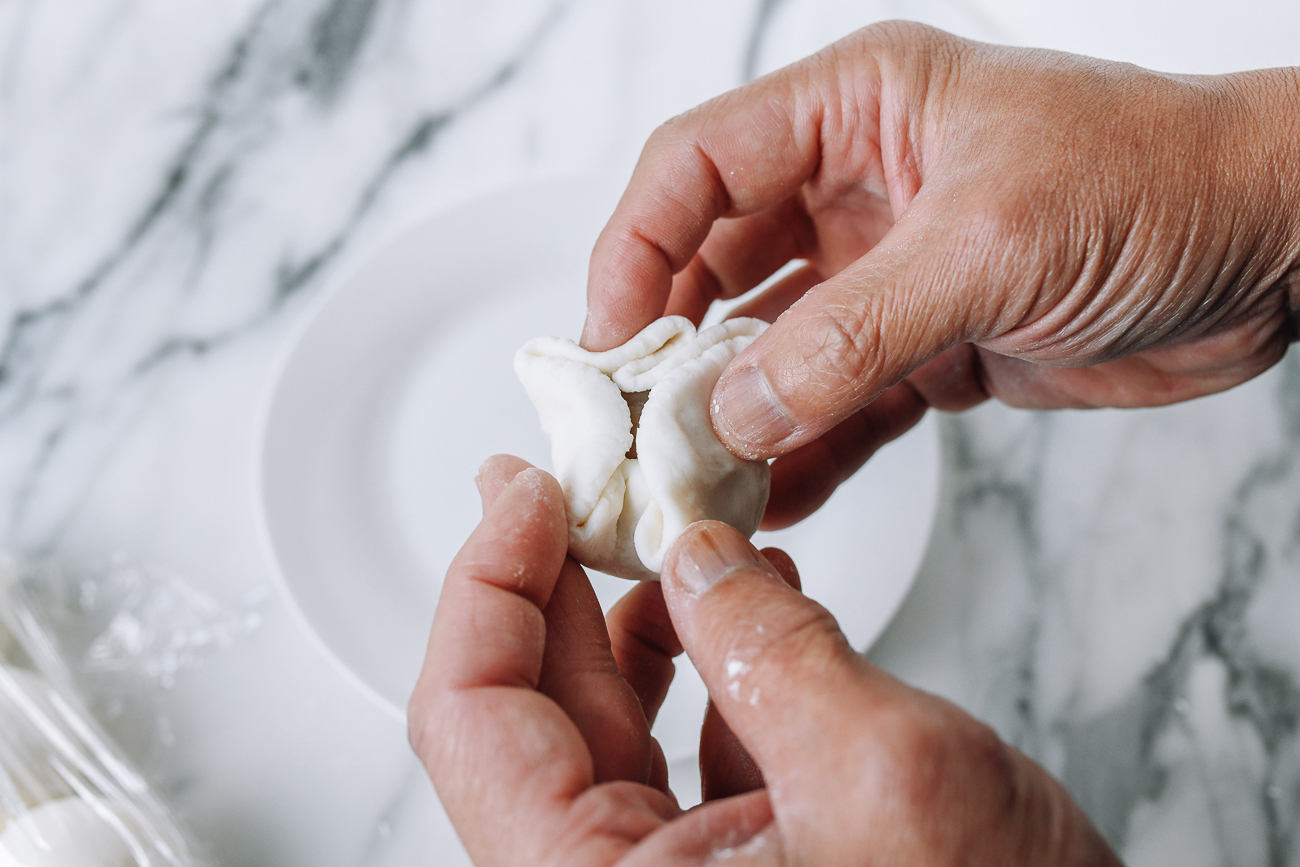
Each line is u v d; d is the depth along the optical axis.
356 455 0.37
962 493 0.39
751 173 0.31
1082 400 0.35
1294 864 0.36
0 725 0.33
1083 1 0.41
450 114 0.42
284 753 0.36
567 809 0.23
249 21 0.43
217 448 0.40
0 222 0.42
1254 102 0.27
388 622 0.35
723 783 0.28
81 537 0.38
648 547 0.27
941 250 0.26
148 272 0.41
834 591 0.35
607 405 0.27
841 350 0.26
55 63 0.43
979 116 0.28
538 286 0.39
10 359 0.40
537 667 0.25
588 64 0.43
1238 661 0.38
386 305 0.37
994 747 0.22
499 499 0.26
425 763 0.24
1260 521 0.39
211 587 0.38
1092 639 0.38
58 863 0.31
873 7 0.42
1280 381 0.40
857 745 0.21
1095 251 0.26
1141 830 0.37
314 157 0.42
